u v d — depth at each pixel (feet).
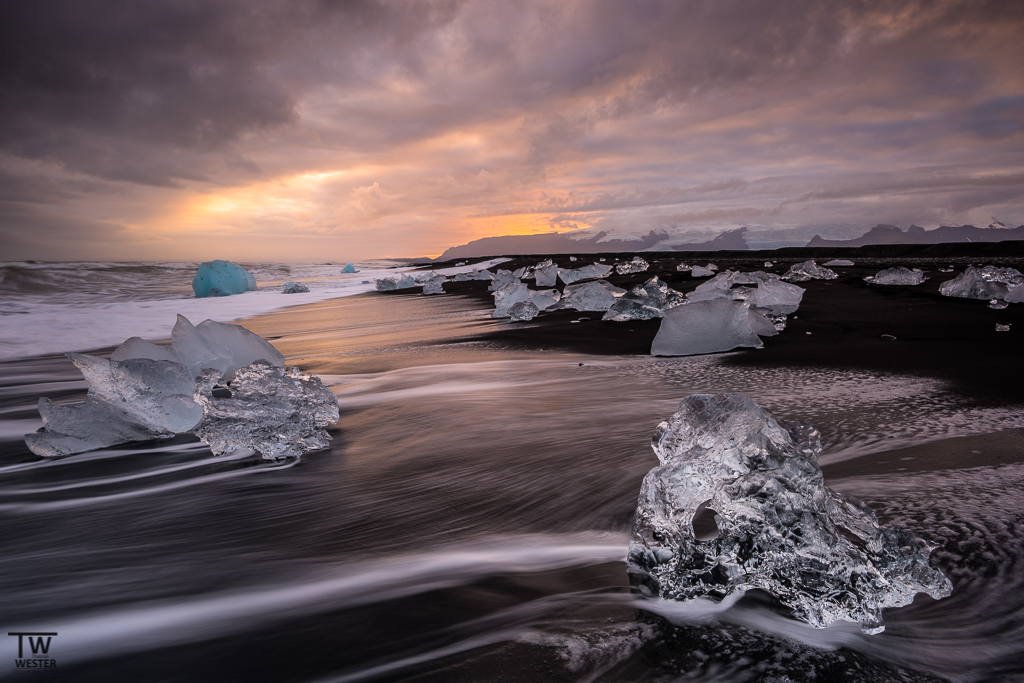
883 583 4.49
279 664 4.49
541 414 11.64
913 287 31.55
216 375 10.81
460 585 5.53
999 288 25.93
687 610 4.77
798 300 25.40
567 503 7.33
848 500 5.01
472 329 26.81
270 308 48.55
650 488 5.21
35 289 70.18
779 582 4.65
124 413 11.82
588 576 5.47
